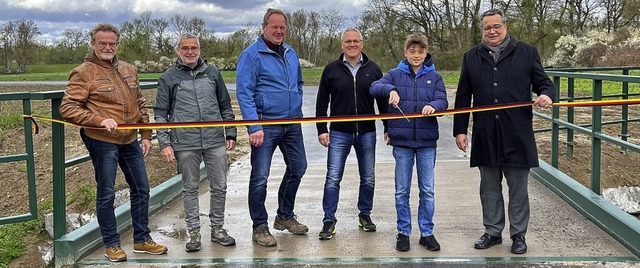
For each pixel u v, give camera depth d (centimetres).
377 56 4141
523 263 422
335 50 5588
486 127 438
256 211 473
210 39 5569
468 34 3828
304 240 483
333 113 475
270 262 432
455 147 895
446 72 3619
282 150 484
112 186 431
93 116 400
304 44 5728
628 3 3641
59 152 449
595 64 2855
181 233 513
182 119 445
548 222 518
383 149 896
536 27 3612
